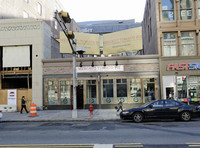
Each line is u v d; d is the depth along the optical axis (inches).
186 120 474.9
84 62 797.2
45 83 803.4
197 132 325.7
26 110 734.5
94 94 791.1
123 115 478.0
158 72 760.3
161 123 451.8
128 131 347.6
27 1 1200.2
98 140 278.8
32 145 257.1
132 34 821.2
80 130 369.7
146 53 1225.4
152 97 708.0
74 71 573.9
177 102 488.7
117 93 781.3
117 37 845.2
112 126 414.9
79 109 783.7
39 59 808.9
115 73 785.6
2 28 831.1
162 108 476.7
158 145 245.0
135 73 775.1
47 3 1476.4
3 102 807.1
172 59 748.6
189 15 767.7
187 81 741.3
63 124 467.2
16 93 807.7
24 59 821.2
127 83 775.7
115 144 253.1
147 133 324.8
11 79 847.1
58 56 1074.7
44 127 422.0
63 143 264.8
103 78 788.6
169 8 773.9
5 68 843.4
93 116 582.2
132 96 772.0
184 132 326.6
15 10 1071.6
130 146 242.5
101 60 790.5
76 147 241.8
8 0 1019.3
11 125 471.5
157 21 768.9
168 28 760.3
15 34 823.7
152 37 914.7
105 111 708.7
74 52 576.4
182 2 774.5
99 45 864.9
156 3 775.7
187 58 743.1
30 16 1227.2
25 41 818.8
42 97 795.4
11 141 285.1
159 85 756.6
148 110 475.5
